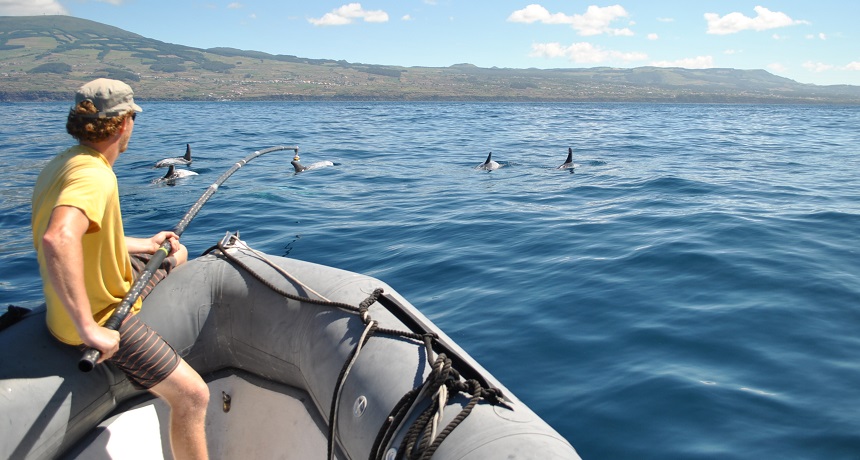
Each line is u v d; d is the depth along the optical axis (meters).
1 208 11.78
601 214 10.23
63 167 2.26
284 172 17.00
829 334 5.13
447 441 2.09
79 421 2.56
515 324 5.58
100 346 2.19
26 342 2.49
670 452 3.67
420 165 18.47
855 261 7.07
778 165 17.17
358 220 10.36
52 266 2.06
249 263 3.23
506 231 9.18
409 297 6.48
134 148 23.61
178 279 3.15
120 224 2.44
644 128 38.38
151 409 2.88
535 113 65.31
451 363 2.32
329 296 2.94
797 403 4.12
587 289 6.38
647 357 4.83
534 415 2.21
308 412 2.93
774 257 7.21
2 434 2.31
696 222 9.14
